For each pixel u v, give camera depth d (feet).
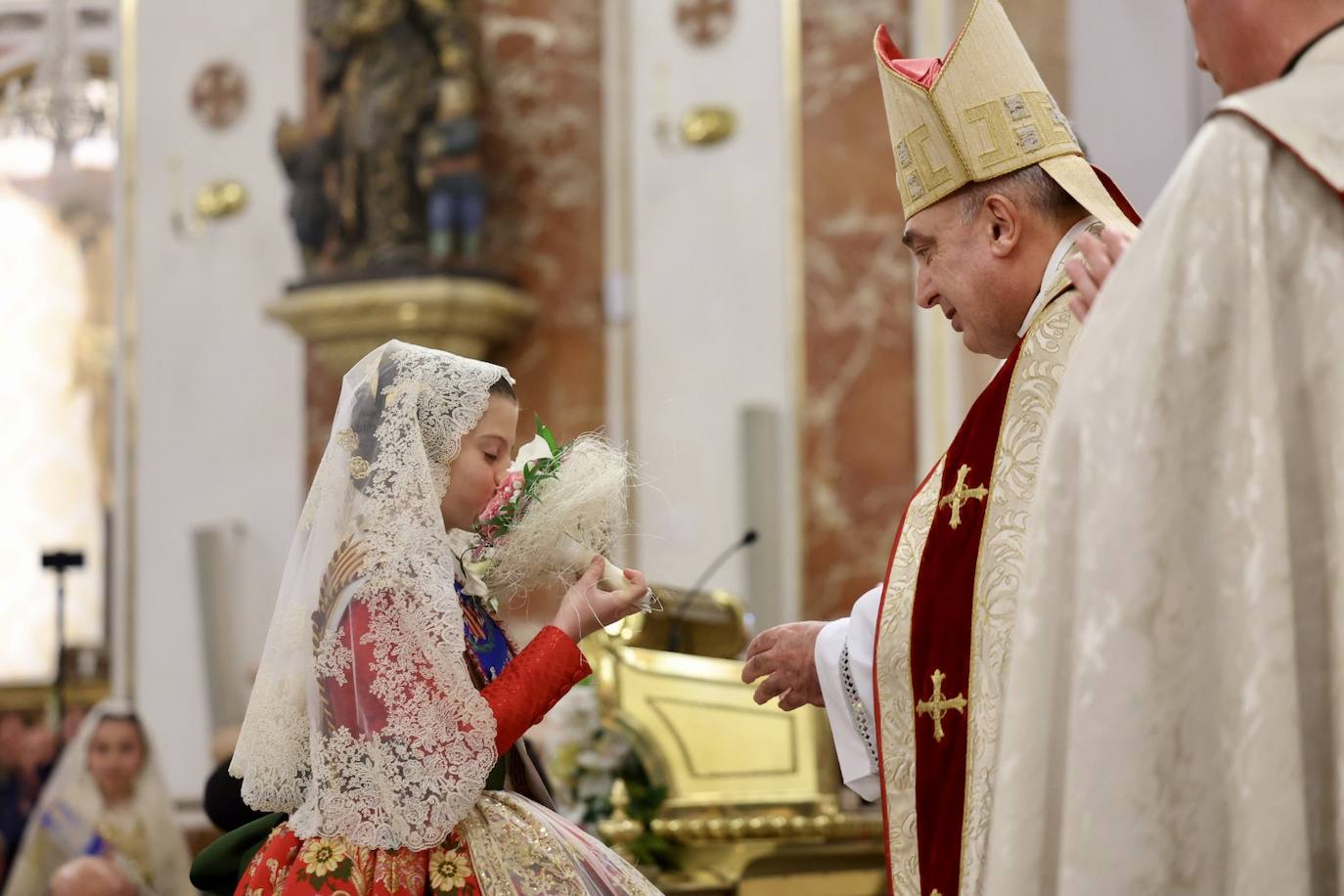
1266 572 5.39
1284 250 5.61
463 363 8.86
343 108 29.68
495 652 8.93
